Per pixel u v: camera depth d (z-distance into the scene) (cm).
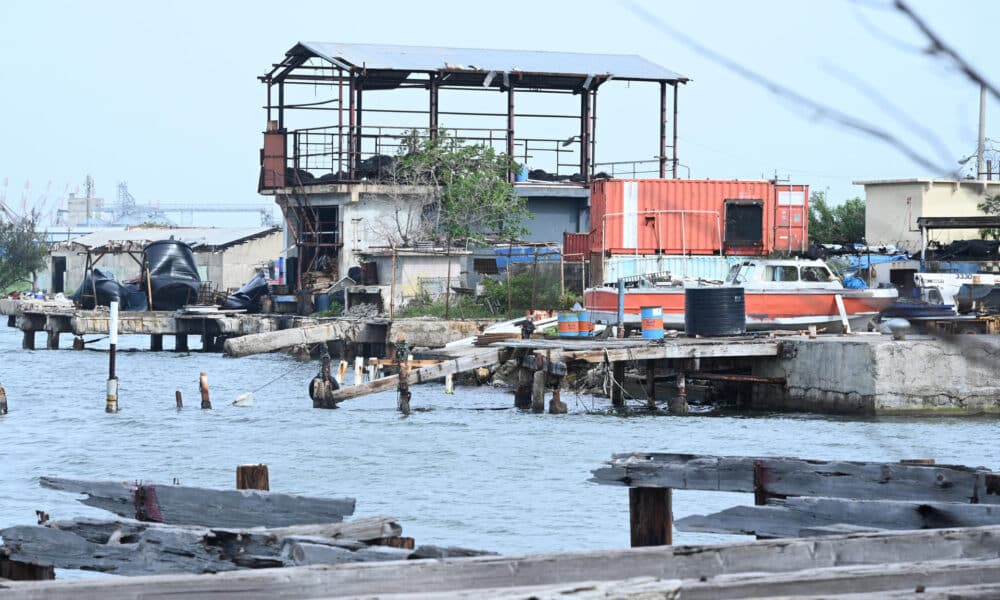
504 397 10194
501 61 17138
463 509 5106
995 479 3159
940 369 8219
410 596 1611
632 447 6838
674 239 13162
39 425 8394
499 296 14300
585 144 17425
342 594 1970
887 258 14100
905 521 2952
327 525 2812
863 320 10550
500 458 6519
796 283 10488
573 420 8275
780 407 8900
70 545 2973
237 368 13812
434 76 16825
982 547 2323
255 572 1997
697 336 9469
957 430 7419
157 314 16425
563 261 13825
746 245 13250
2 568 3058
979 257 13425
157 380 12194
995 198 16362
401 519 4922
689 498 5319
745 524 3244
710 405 9456
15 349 17138
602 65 17188
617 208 13075
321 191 16762
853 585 1759
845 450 6581
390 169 16750
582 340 9675
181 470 6331
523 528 4722
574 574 2069
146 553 2842
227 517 3341
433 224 16688
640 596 1580
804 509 3138
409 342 13238
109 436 7769
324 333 13400
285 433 7744
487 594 1591
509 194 16475
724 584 1686
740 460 3466
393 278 13700
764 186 13312
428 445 7062
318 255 17388
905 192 16500
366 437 7488
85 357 15538
